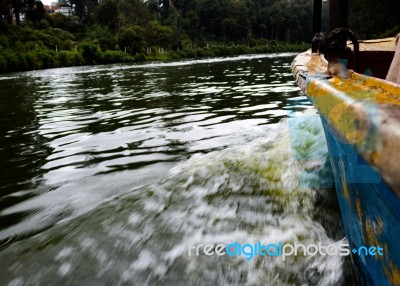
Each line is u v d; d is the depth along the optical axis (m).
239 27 81.75
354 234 1.46
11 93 12.30
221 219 2.55
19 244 2.46
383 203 0.90
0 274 2.12
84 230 2.53
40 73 24.89
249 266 2.04
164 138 5.07
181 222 2.55
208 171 3.53
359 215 1.23
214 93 9.70
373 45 4.25
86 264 2.15
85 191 3.35
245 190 3.01
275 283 1.90
